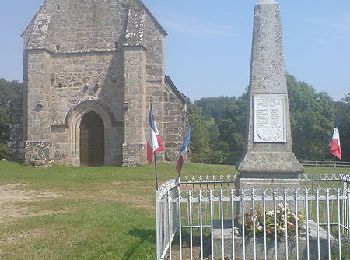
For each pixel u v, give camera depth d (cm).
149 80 3591
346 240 1088
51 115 3656
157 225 931
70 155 3628
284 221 960
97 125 3653
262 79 1151
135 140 3412
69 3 3694
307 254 924
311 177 1489
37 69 3525
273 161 1125
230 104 9200
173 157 3562
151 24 3603
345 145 6762
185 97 3609
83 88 3641
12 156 4128
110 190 2253
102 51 3625
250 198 962
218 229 1074
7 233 1332
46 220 1510
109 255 1056
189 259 1013
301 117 8162
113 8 3650
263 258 987
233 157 8712
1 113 5909
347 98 8375
